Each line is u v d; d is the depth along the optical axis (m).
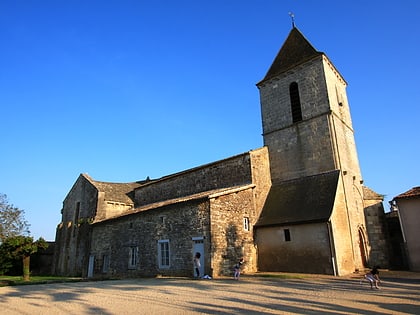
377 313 7.59
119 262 22.81
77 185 32.47
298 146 22.52
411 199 18.33
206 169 24.73
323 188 19.77
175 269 18.44
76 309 9.04
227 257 17.64
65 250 30.05
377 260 20.94
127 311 8.55
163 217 20.19
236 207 19.27
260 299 9.82
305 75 23.47
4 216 28.45
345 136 22.98
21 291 13.59
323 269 16.89
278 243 19.05
